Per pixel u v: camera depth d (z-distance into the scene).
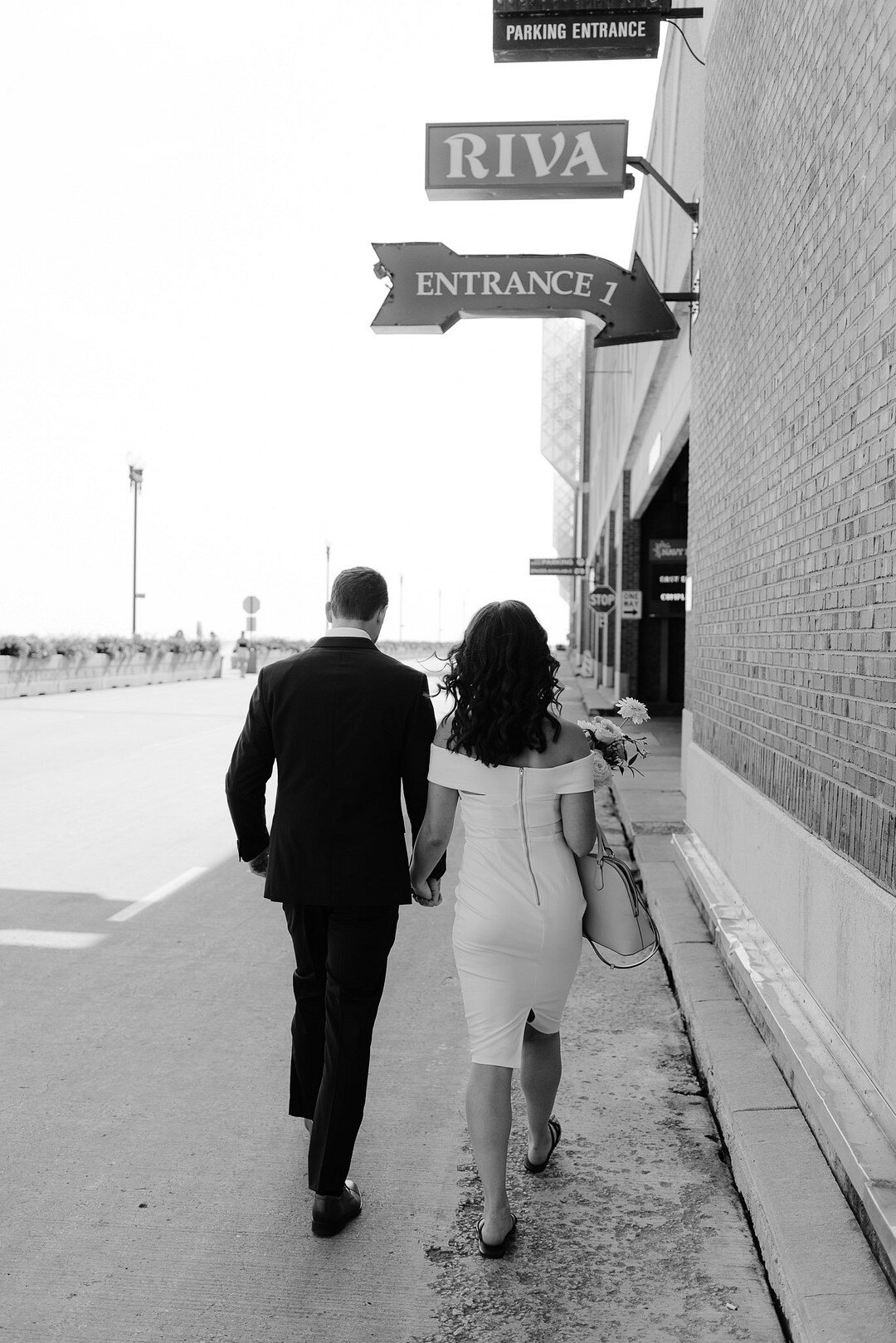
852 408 4.07
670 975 6.08
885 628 3.61
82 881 8.20
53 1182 3.64
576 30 8.20
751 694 6.25
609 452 34.47
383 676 3.38
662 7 8.14
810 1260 2.82
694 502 9.26
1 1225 3.37
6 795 12.53
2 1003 5.45
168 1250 3.23
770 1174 3.30
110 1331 2.84
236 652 51.09
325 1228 3.30
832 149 4.39
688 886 7.27
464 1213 3.47
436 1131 4.07
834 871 4.14
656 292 9.53
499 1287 3.05
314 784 3.34
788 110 5.29
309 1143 3.41
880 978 3.53
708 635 8.14
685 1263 3.17
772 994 4.56
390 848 3.36
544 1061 3.56
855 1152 3.12
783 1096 3.88
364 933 3.35
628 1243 3.28
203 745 17.83
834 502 4.33
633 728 20.94
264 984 5.78
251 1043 4.93
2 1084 4.45
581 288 9.73
